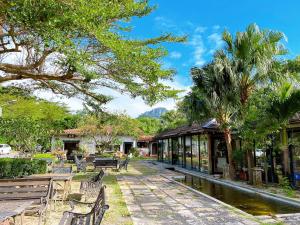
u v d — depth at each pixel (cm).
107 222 677
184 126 2569
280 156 1368
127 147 4612
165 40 1029
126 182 1438
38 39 753
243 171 1507
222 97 1409
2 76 959
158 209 824
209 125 1788
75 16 601
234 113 1477
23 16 572
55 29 600
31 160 1538
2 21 713
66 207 827
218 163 1888
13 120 1703
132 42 930
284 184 1218
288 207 920
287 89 1177
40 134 1856
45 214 662
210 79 1443
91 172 1966
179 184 1361
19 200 608
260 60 1313
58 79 948
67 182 952
